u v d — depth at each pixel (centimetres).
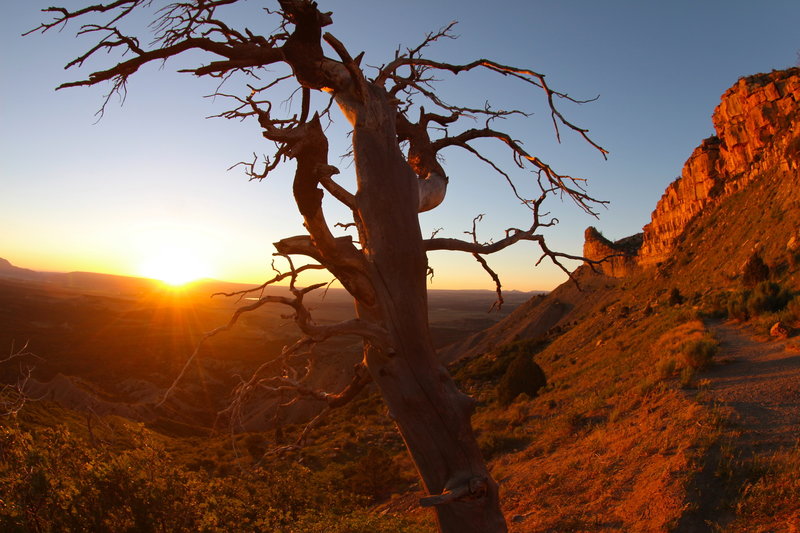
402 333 465
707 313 2520
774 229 3706
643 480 954
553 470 1210
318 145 412
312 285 461
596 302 9250
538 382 2497
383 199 475
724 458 861
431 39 588
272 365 524
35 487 516
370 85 511
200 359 11406
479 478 454
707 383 1272
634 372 1816
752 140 6162
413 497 1538
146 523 571
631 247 11088
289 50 462
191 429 6438
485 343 10819
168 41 431
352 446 2655
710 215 6525
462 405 475
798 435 884
